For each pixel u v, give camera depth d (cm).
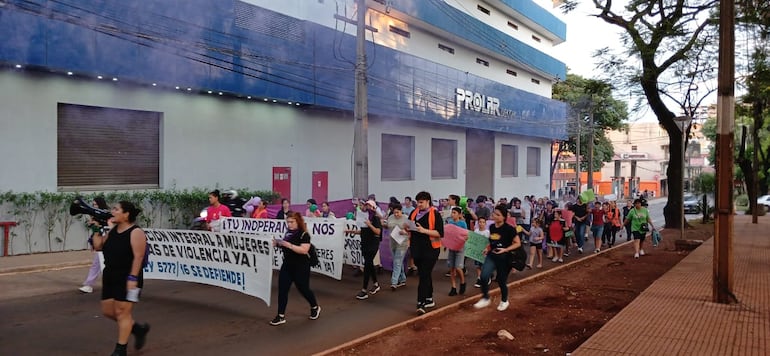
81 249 1352
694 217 3781
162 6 1428
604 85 2255
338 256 1012
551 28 3981
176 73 1479
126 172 1475
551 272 1249
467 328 762
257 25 1697
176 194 1545
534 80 3984
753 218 2800
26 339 663
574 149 4838
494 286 1080
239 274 823
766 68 1845
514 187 3641
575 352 581
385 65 2269
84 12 1278
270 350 647
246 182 1770
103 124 1420
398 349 663
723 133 836
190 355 623
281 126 1895
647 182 7250
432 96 2595
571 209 1644
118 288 575
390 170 2536
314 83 1902
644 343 612
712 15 1884
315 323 773
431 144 2803
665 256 1577
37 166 1279
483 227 1165
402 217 998
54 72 1291
